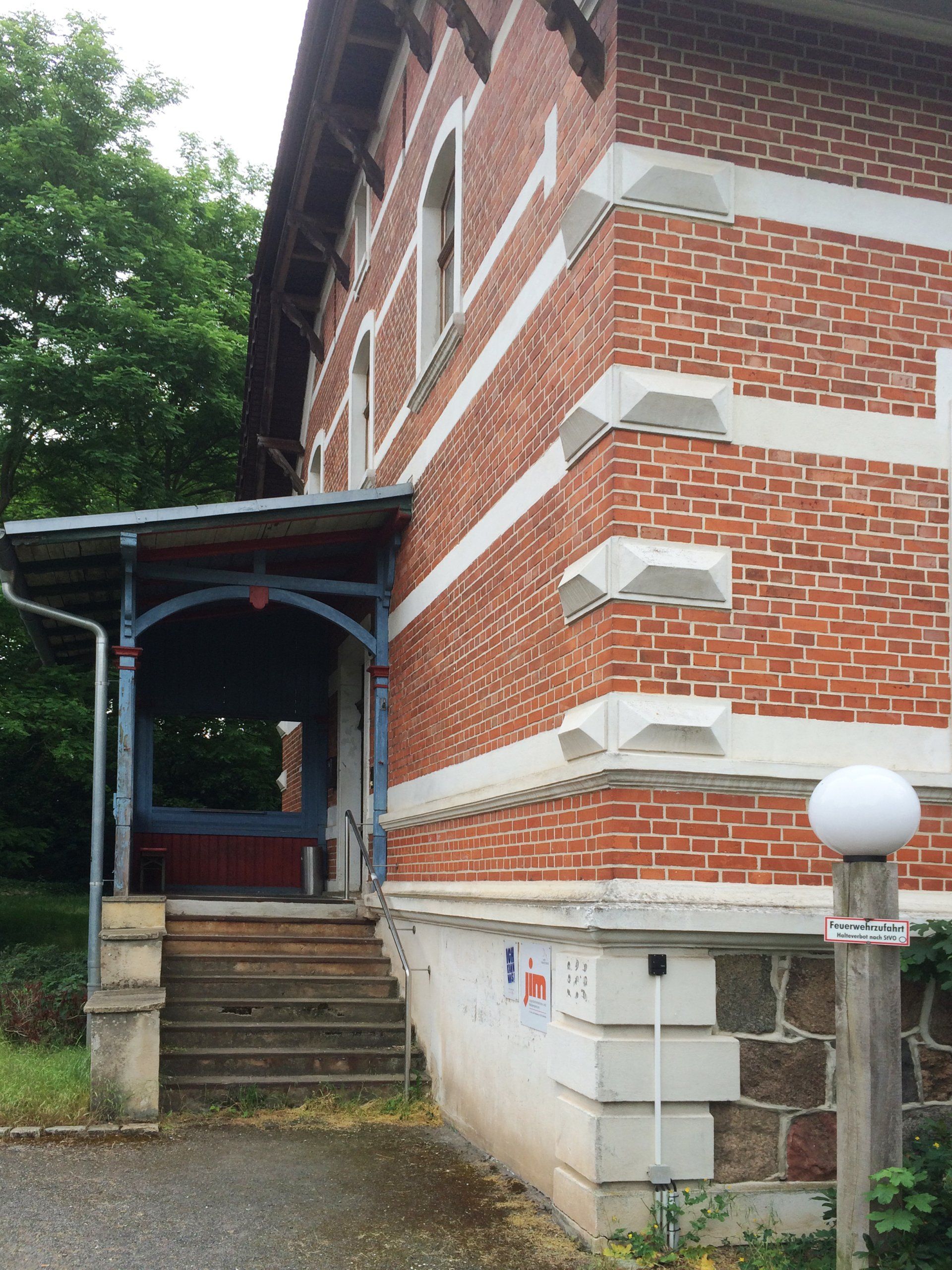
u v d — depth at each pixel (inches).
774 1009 213.3
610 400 221.5
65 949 592.4
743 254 231.6
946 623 233.0
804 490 228.7
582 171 245.4
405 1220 216.4
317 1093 312.3
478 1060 279.6
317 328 638.5
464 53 348.2
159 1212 216.5
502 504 290.5
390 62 455.2
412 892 341.1
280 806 1048.2
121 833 365.1
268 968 365.1
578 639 234.4
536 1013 241.9
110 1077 279.9
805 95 239.6
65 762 650.8
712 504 223.6
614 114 227.9
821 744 222.7
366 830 456.1
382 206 472.1
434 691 350.3
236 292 930.1
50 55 747.4
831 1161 210.7
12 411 676.1
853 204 239.5
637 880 209.2
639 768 210.1
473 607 312.7
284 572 451.2
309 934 392.8
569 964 222.2
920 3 239.1
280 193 540.7
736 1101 209.0
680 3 234.4
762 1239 201.5
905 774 224.7
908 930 165.9
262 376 675.4
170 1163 249.8
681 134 230.8
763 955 214.2
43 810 853.8
